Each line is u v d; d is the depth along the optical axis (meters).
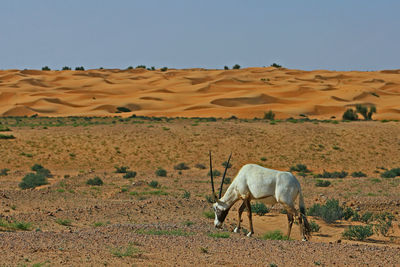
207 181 61.75
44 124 138.88
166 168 84.56
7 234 17.14
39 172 72.25
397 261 15.15
